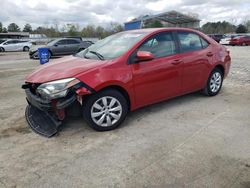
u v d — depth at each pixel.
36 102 3.60
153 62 4.10
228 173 2.69
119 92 3.82
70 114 3.68
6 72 9.82
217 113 4.45
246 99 5.25
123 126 3.97
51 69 3.84
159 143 3.38
